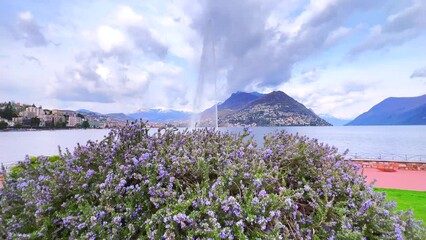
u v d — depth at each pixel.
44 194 2.57
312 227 2.34
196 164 2.54
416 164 16.69
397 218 2.64
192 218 2.07
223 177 2.43
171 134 3.14
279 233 2.16
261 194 2.27
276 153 2.98
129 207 2.26
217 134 3.35
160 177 2.39
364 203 2.54
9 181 3.10
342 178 2.79
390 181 12.26
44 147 41.44
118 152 2.84
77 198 2.51
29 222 2.57
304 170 2.85
